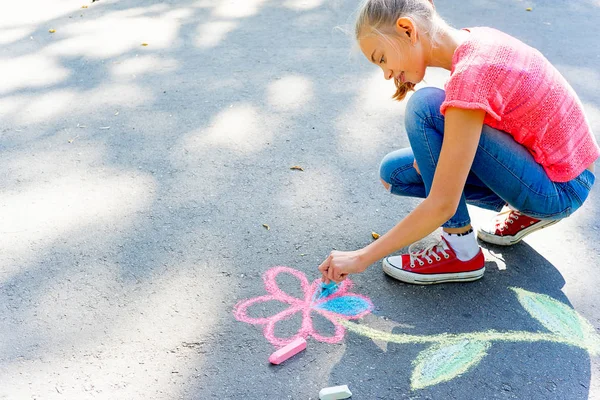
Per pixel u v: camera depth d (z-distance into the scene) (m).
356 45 1.88
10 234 2.48
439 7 4.97
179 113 3.45
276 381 1.82
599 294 2.13
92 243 2.42
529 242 2.39
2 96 3.71
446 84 1.73
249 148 3.09
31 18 5.04
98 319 2.05
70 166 2.96
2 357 1.91
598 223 2.48
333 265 1.89
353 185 2.77
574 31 4.46
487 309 2.08
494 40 1.80
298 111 3.45
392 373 1.85
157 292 2.17
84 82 3.88
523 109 1.84
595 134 3.11
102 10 5.18
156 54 4.25
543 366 1.86
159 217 2.57
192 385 1.81
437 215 1.75
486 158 1.96
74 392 1.79
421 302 2.12
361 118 3.37
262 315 2.07
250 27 4.69
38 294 2.17
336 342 1.96
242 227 2.50
